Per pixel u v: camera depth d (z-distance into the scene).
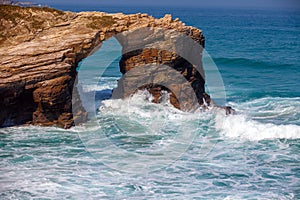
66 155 24.41
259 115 33.88
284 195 20.58
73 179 21.45
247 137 27.69
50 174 21.97
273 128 28.14
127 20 34.12
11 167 22.77
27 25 32.84
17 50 29.73
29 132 28.05
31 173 22.08
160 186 20.97
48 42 31.06
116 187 20.75
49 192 20.22
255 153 25.42
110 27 33.44
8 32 32.41
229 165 23.58
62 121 29.19
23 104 29.41
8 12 33.31
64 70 29.25
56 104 28.92
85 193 20.17
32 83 28.64
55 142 26.52
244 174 22.58
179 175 22.16
